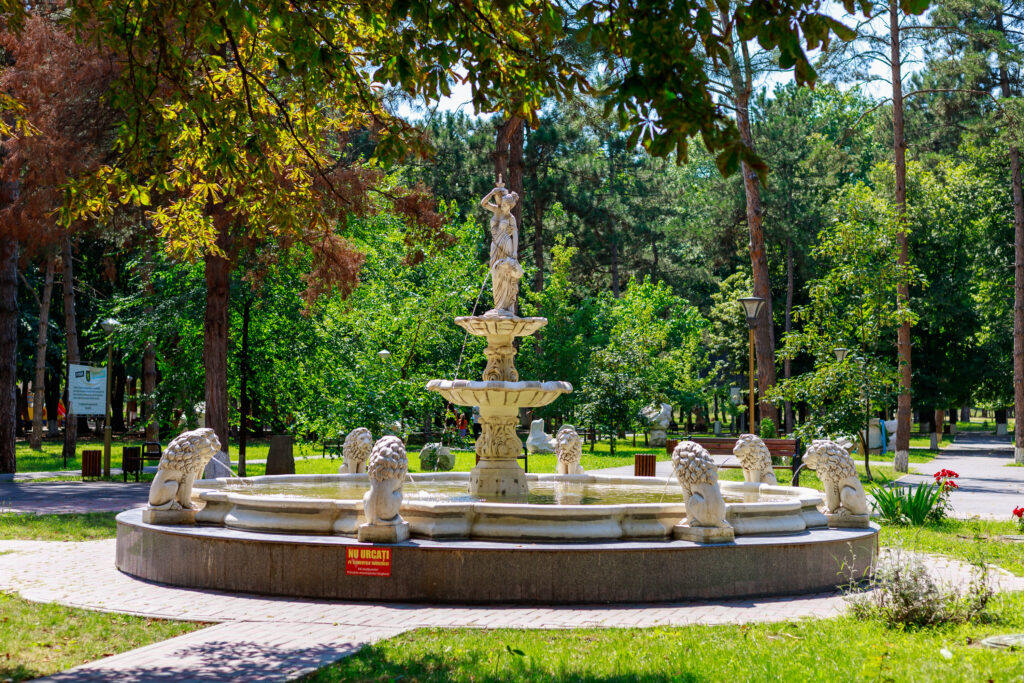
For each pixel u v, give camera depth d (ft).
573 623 23.34
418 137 29.14
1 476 77.77
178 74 28.25
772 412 95.66
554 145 142.00
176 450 30.53
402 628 22.86
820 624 23.12
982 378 139.54
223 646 21.34
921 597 23.41
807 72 16.29
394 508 26.78
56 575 30.58
